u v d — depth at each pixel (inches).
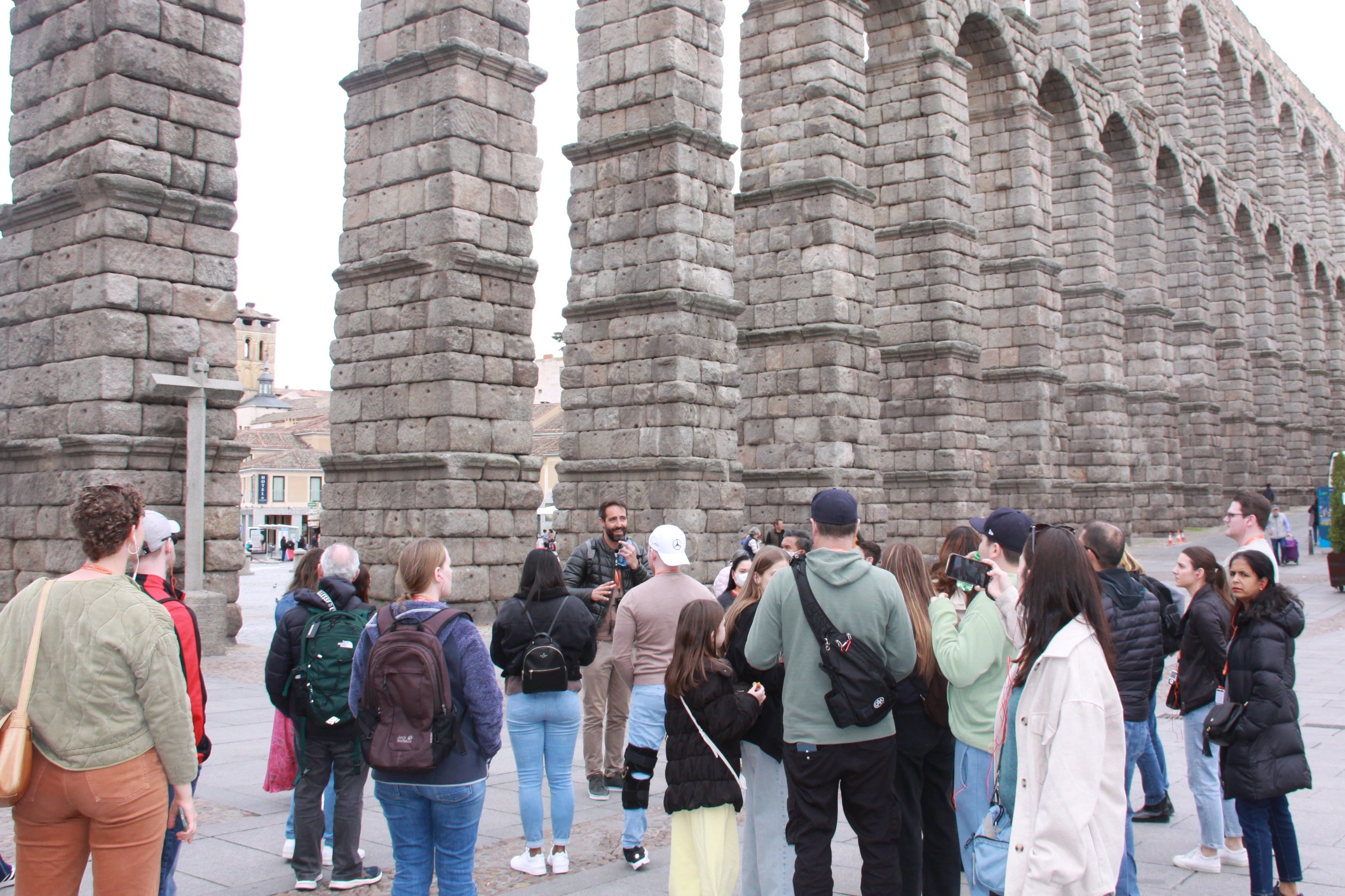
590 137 1017.5
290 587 356.5
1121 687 317.4
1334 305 3068.4
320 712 305.7
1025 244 1480.1
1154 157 1983.3
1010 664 236.8
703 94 993.5
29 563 743.7
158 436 730.2
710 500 978.7
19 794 205.6
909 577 295.1
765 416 1162.6
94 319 713.0
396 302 863.1
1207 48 2332.7
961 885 329.7
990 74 1487.5
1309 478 2721.5
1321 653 791.7
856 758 262.1
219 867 331.3
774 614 270.7
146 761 213.9
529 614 343.6
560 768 333.7
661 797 419.5
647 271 977.5
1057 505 1502.2
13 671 208.1
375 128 881.5
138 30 725.9
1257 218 2551.7
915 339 1312.7
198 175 753.6
